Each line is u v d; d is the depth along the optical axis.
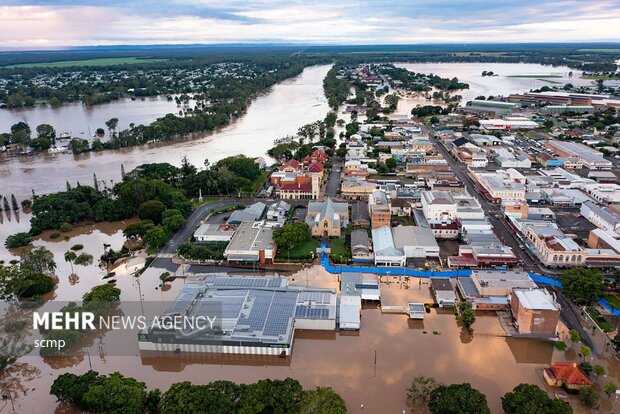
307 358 170.50
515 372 161.88
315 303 193.00
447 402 134.62
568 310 196.00
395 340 180.38
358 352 173.50
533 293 188.12
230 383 146.25
